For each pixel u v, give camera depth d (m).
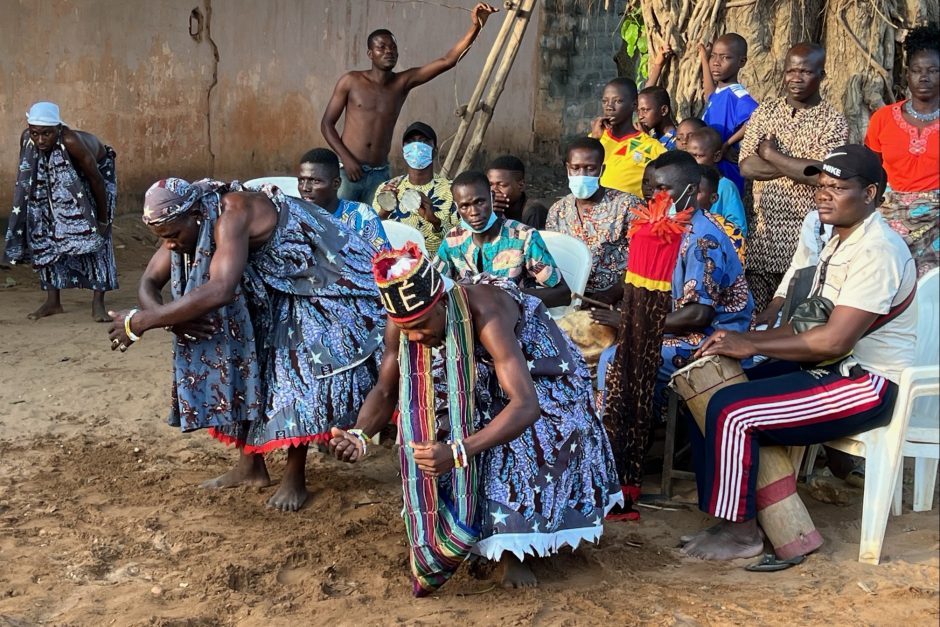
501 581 3.83
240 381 4.36
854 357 3.97
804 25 7.52
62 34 10.55
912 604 3.52
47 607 3.56
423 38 14.09
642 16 8.44
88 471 4.93
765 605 3.58
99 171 7.75
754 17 7.57
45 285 7.93
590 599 3.66
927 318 4.07
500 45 8.41
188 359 4.30
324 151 5.45
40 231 7.75
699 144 5.99
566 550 4.12
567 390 3.81
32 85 10.41
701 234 4.80
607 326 5.11
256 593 3.74
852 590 3.67
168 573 3.86
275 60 12.49
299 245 4.30
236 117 12.22
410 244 3.36
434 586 3.70
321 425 4.29
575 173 5.47
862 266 3.85
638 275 4.31
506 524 3.62
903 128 4.98
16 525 4.27
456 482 3.57
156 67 11.36
